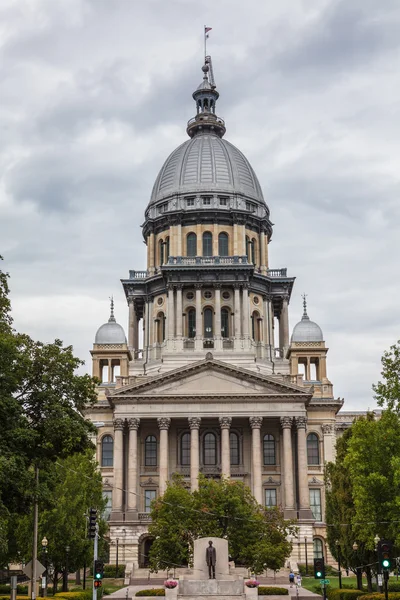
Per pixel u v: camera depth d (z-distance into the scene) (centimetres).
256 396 12812
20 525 7950
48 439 6372
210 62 18562
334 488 8912
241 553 9488
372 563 7662
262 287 15950
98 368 14800
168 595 7194
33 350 6644
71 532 8350
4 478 5738
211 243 16062
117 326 15175
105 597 8631
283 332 16062
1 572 8806
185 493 10194
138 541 12281
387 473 7188
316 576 6625
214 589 7369
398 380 7269
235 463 13225
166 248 16300
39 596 7431
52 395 6469
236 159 16962
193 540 9662
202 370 12950
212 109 18225
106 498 11719
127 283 16125
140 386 12888
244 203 16338
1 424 6069
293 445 13150
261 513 10275
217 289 15138
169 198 16388
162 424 12800
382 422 7281
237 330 14925
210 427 13375
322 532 12788
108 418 13688
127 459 13050
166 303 15538
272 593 8412
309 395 12825
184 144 17375
